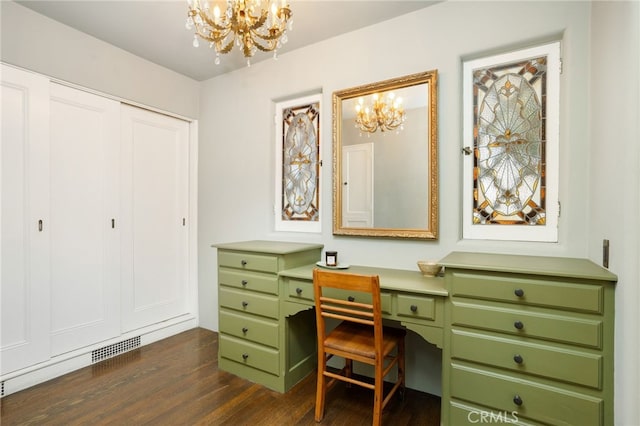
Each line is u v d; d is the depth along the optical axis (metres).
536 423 1.34
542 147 1.74
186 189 3.11
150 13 2.08
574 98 1.62
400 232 2.04
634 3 1.07
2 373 1.93
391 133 2.09
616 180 1.23
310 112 2.52
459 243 1.89
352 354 1.64
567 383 1.29
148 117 2.80
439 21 1.96
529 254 1.71
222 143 2.96
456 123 1.90
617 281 1.20
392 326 2.09
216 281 3.01
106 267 2.49
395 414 1.78
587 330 1.25
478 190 1.90
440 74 1.95
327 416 1.76
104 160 2.48
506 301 1.39
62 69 2.20
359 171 2.20
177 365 2.34
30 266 2.05
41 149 2.11
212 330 3.04
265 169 2.69
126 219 2.64
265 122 2.69
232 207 2.89
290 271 1.99
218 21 1.51
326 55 2.36
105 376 2.17
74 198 2.30
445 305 1.52
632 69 1.08
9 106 1.97
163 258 2.93
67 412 1.77
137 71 2.65
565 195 1.65
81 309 2.33
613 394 1.22
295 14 2.05
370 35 2.19
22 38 2.01
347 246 2.27
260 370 2.09
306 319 2.23
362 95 2.20
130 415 1.74
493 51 1.84
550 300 1.31
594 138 1.50
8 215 1.97
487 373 1.44
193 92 3.09
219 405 1.85
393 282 1.69
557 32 1.67
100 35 2.34
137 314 2.71
